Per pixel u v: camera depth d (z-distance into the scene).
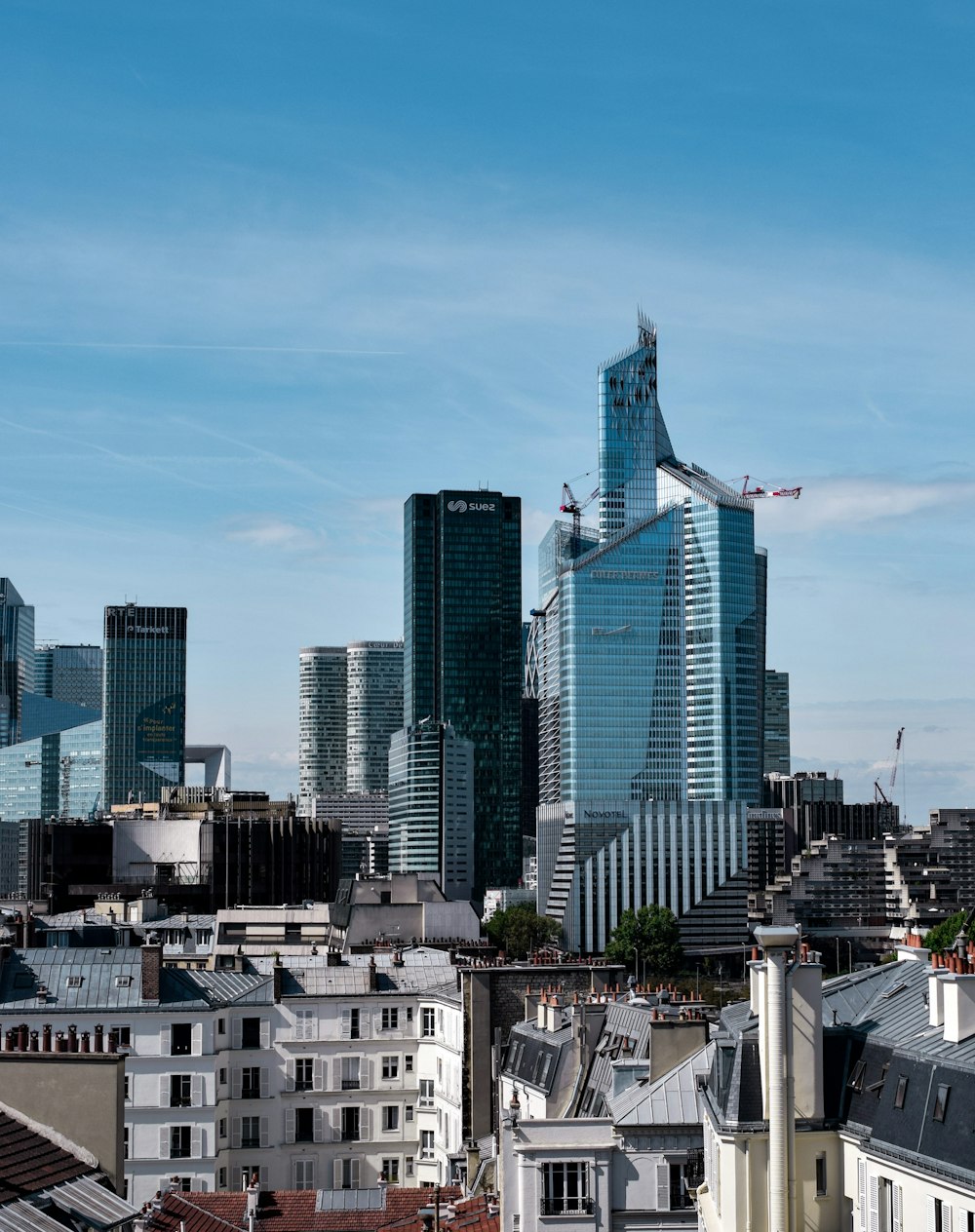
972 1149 78.56
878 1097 89.12
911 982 101.31
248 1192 140.88
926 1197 81.44
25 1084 86.38
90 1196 76.88
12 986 188.75
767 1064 91.00
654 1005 141.50
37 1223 69.88
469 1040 181.62
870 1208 87.31
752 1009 102.19
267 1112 198.75
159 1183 183.75
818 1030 91.94
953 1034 85.94
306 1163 198.75
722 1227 93.12
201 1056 186.38
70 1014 185.12
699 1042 121.06
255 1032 199.75
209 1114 185.88
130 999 187.50
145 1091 185.25
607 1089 131.38
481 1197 137.12
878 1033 92.62
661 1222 112.88
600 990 179.75
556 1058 148.00
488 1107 180.38
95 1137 85.88
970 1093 80.75
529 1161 113.62
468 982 183.00
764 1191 91.00
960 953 89.25
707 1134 103.38
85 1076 86.44
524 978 184.25
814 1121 91.25
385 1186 163.75
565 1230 112.62
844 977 108.31
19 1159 77.50
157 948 189.12
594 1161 113.38
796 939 90.19
